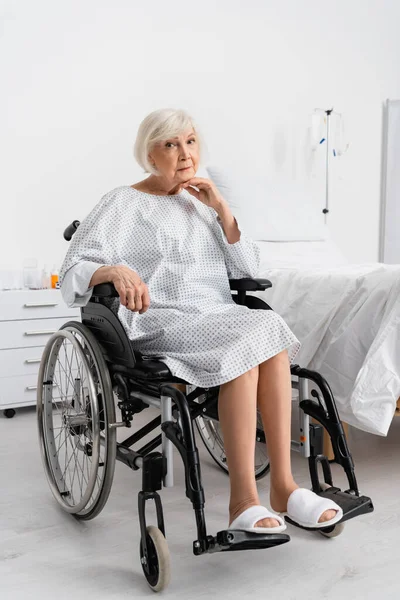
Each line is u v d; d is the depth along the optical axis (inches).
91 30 139.2
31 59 133.2
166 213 72.1
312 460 68.1
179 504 77.2
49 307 123.8
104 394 64.7
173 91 150.1
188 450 54.9
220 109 156.3
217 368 59.2
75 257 67.9
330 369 86.0
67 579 59.4
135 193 72.7
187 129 70.9
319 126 171.8
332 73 175.3
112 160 144.0
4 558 63.6
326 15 173.2
